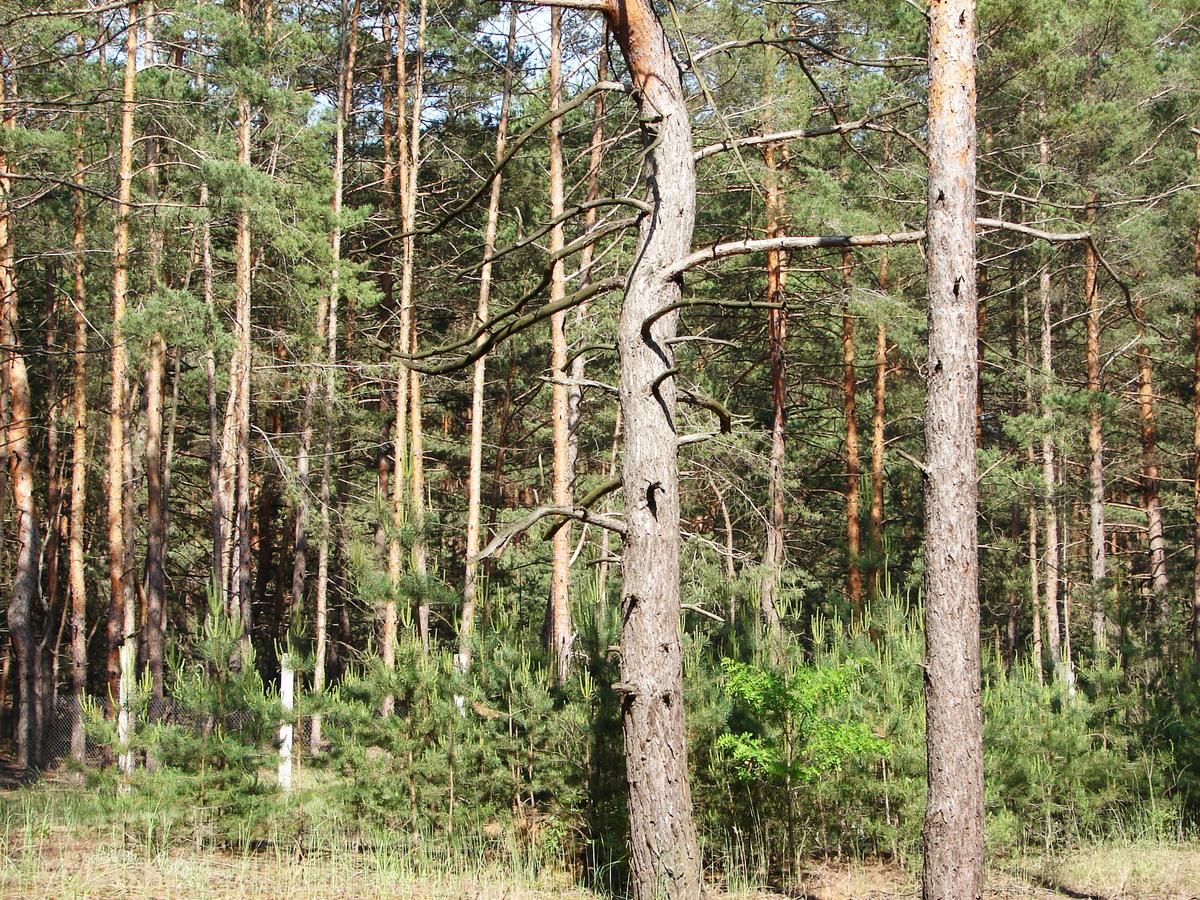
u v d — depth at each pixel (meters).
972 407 7.07
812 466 28.84
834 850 11.85
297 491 22.38
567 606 16.67
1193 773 13.09
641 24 7.62
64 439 30.55
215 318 17.98
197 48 19.27
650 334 7.59
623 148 19.77
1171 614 26.92
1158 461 26.67
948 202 7.12
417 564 12.80
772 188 17.48
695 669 11.34
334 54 25.77
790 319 23.22
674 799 7.36
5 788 17.31
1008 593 29.33
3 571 30.66
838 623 13.15
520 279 23.89
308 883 10.18
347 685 12.05
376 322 29.53
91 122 18.14
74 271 21.66
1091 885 10.41
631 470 7.59
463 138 25.81
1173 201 20.02
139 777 11.26
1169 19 22.11
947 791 6.89
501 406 29.42
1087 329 22.70
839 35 17.59
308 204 19.53
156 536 20.55
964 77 7.18
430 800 11.23
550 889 10.14
